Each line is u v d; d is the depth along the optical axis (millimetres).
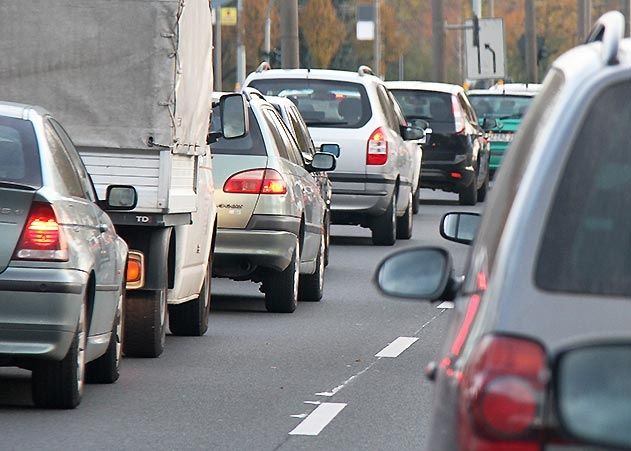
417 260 12383
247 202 37344
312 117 56125
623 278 9250
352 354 31109
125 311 29469
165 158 29297
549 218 9422
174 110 29484
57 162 23547
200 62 32312
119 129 29516
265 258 37438
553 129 9664
